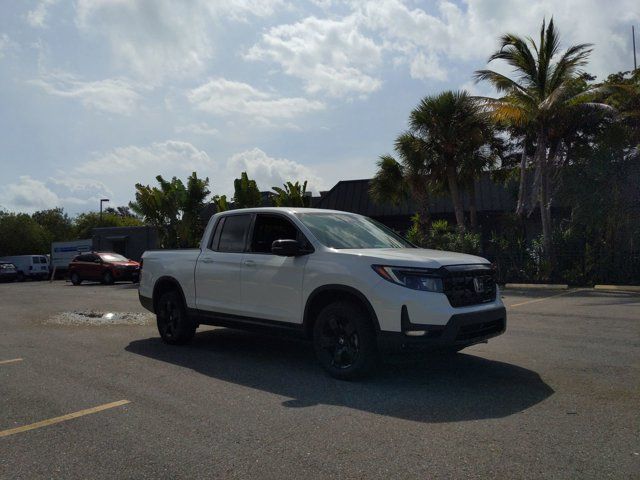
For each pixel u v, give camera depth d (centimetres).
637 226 1748
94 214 6625
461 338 507
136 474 333
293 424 419
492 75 1969
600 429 397
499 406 457
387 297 512
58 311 1252
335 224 645
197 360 658
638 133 1906
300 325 587
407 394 497
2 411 462
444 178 2208
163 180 2850
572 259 1845
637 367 590
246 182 2631
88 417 443
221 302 677
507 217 2088
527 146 2325
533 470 328
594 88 1884
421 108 2122
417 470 331
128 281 2891
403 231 2825
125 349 734
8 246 6097
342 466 339
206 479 324
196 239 2900
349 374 539
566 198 1908
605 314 1023
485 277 559
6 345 780
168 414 448
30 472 338
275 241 580
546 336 784
